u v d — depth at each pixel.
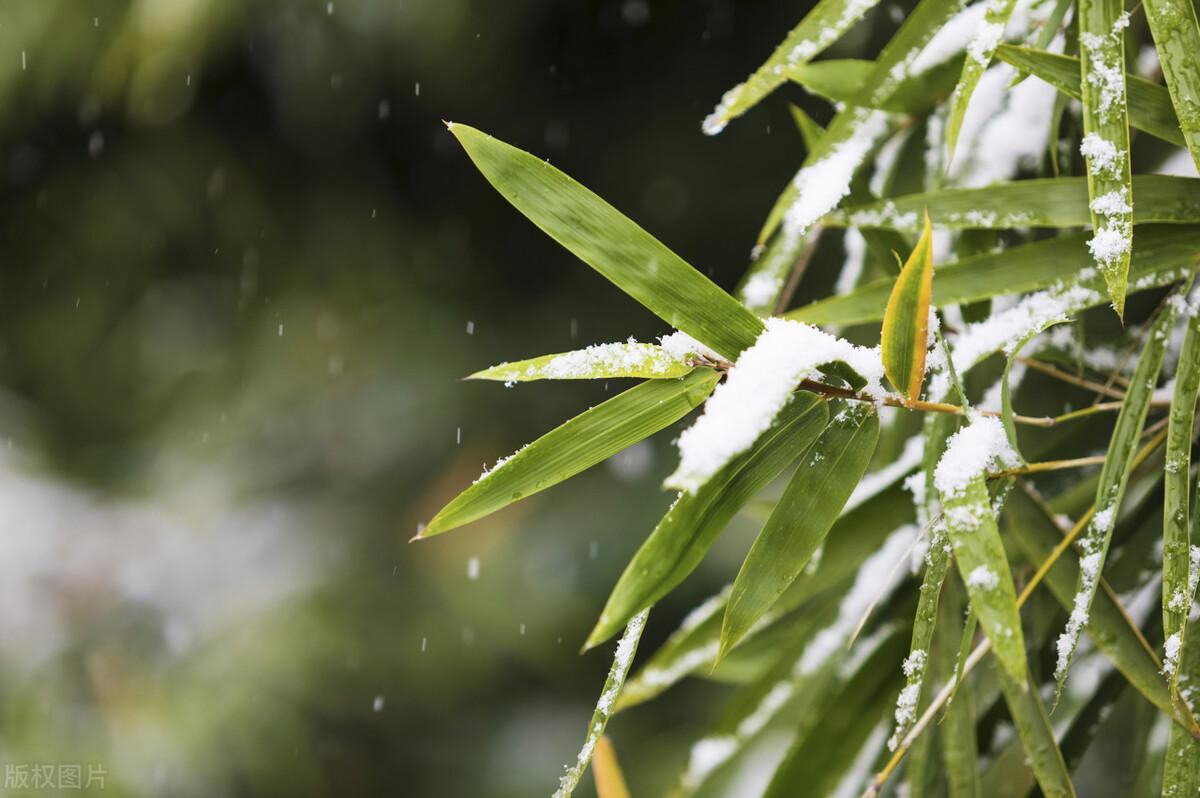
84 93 4.52
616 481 4.82
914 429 1.32
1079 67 1.15
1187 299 1.18
